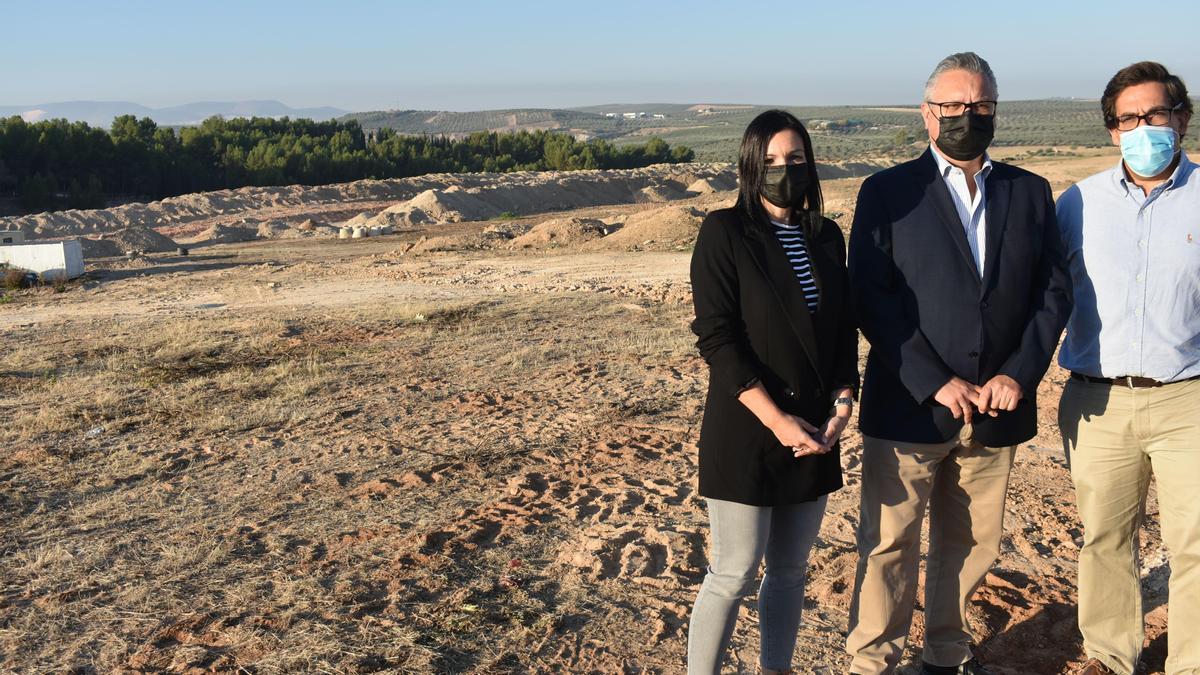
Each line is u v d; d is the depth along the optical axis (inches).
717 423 116.1
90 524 219.3
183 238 2027.6
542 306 662.5
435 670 139.6
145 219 2341.3
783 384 113.9
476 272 982.4
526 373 414.0
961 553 132.6
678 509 218.8
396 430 312.5
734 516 116.3
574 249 1173.1
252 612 162.7
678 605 163.3
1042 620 154.7
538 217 2196.1
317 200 2866.6
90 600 170.4
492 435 299.1
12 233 1381.6
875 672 131.7
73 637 155.3
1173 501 127.2
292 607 164.2
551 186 3014.3
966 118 116.3
